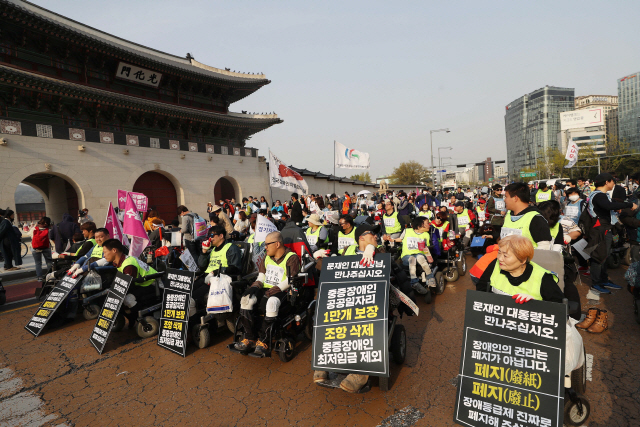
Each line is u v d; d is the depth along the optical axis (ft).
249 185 95.14
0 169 52.75
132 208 20.24
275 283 14.87
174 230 28.09
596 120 361.10
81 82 67.36
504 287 9.27
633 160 204.23
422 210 34.86
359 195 81.82
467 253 35.24
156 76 77.82
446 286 24.07
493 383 8.61
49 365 14.92
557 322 8.18
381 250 14.02
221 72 100.63
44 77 56.39
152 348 16.20
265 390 12.17
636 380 11.39
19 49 59.41
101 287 18.90
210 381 13.01
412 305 12.26
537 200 37.60
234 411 11.05
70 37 61.26
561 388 7.91
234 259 17.69
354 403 11.10
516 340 8.55
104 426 10.64
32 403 12.07
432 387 11.78
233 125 88.94
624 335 14.58
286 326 14.62
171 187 80.02
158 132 78.89
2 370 14.62
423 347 14.85
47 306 18.81
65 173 60.08
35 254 30.14
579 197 23.58
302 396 11.68
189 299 15.38
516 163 538.47
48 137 58.08
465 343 9.11
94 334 16.53
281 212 58.44
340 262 12.45
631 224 19.31
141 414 11.16
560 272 10.11
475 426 8.61
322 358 11.26
